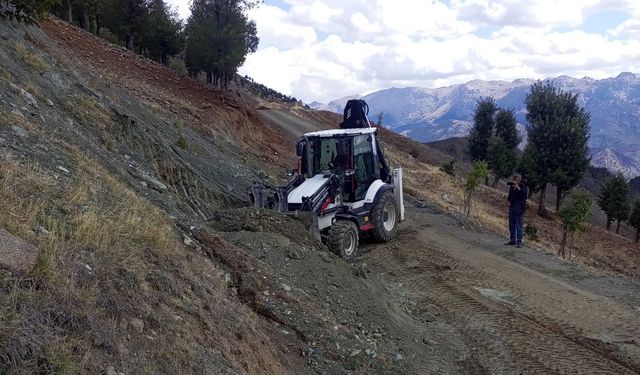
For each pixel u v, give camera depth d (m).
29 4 8.29
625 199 43.16
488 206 32.47
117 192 5.77
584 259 24.58
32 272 3.14
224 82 39.78
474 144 51.09
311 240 8.16
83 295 3.33
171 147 12.38
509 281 9.55
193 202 10.31
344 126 13.59
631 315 7.86
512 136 48.34
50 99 8.84
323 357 5.08
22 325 2.79
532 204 40.66
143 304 3.76
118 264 3.92
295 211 10.01
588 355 6.60
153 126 13.41
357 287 7.09
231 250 6.27
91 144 7.95
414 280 9.66
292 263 6.87
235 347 4.15
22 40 10.88
